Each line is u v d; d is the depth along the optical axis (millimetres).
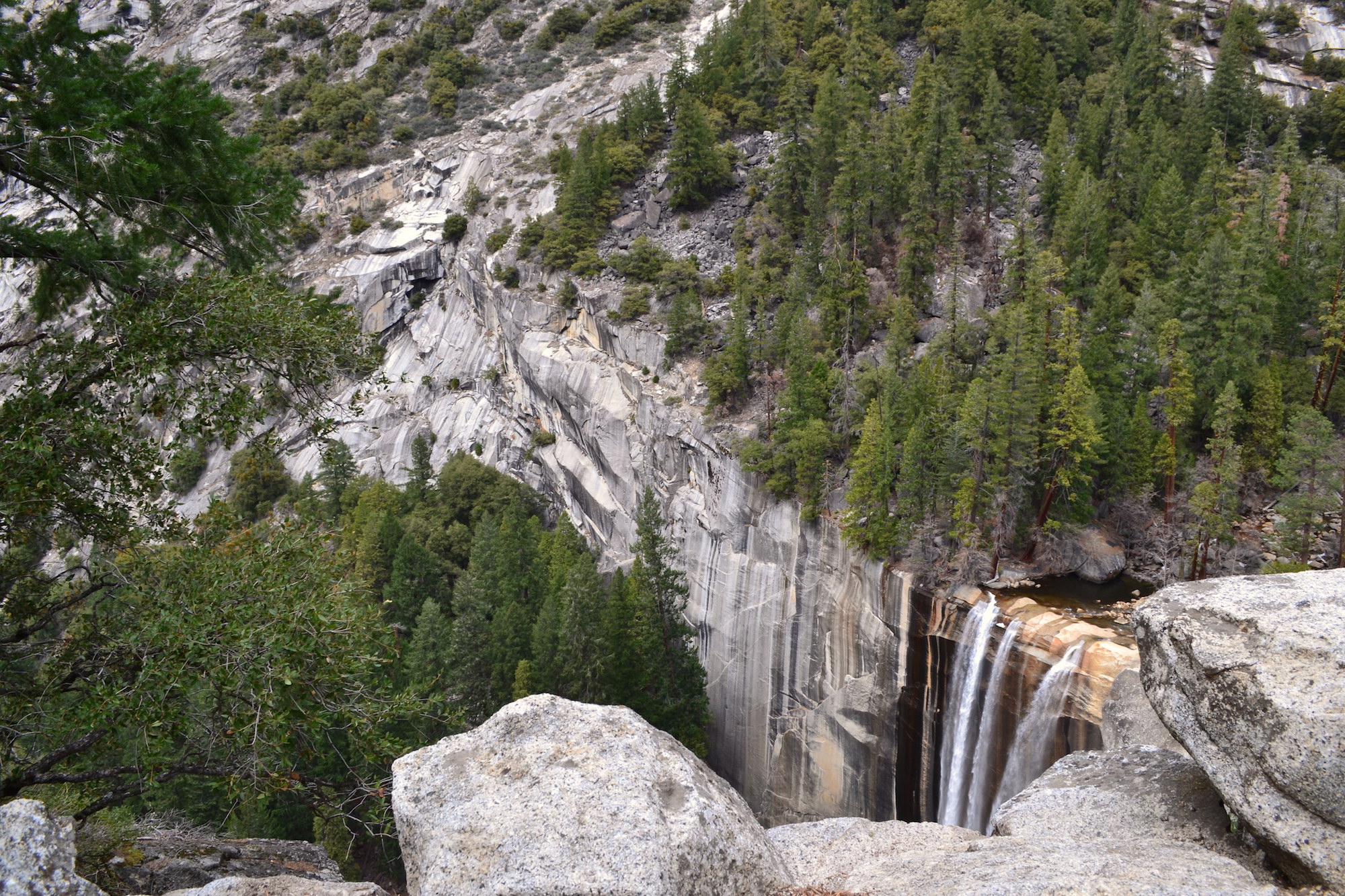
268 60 157625
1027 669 44469
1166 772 13562
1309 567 44750
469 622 58562
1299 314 60312
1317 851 10195
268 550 16281
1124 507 54000
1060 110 89438
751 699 62906
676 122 91375
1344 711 10320
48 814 10445
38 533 15852
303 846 17375
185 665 14383
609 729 11906
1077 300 67438
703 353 74750
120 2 180375
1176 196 68562
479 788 11023
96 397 16375
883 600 53031
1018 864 11109
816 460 57188
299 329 17000
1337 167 85250
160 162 16938
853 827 14602
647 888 9711
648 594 59062
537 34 145375
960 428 50688
